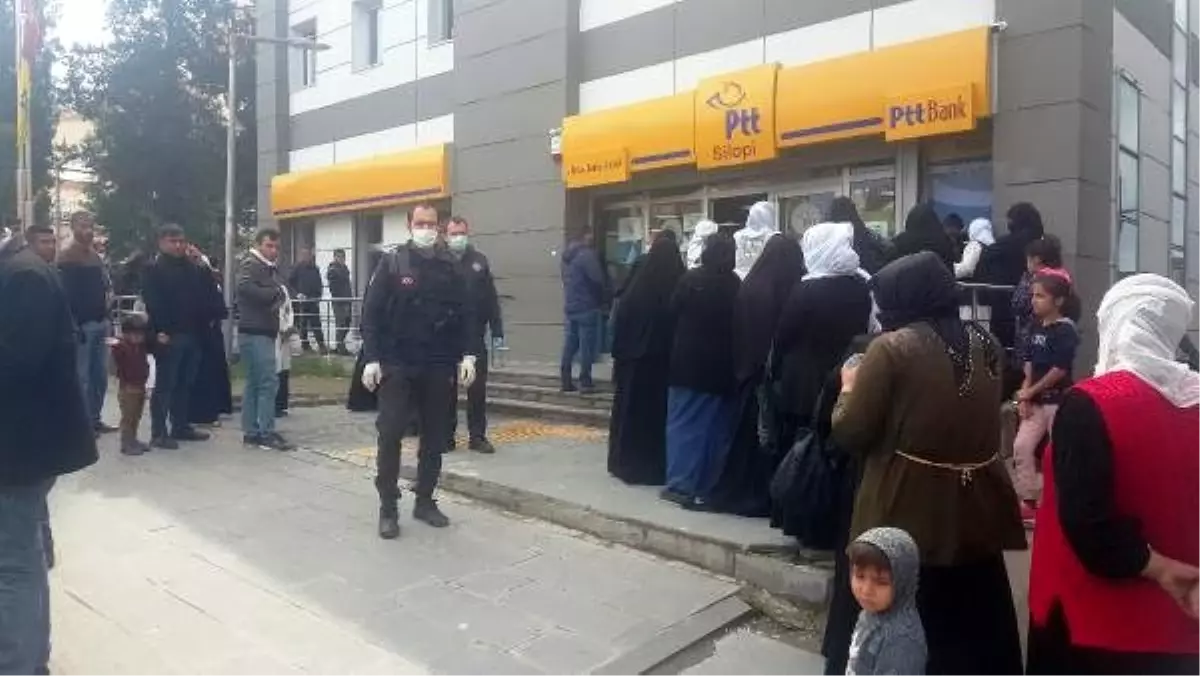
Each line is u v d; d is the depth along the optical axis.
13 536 3.51
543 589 4.97
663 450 6.55
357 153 16.97
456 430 8.95
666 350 6.52
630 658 4.20
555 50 12.81
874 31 9.68
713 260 5.81
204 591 4.91
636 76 12.11
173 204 24.41
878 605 2.90
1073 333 5.59
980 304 7.18
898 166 9.74
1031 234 7.38
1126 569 2.50
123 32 24.02
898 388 3.28
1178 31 11.14
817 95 9.78
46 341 3.47
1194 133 12.00
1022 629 4.22
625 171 11.74
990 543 3.28
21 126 9.54
